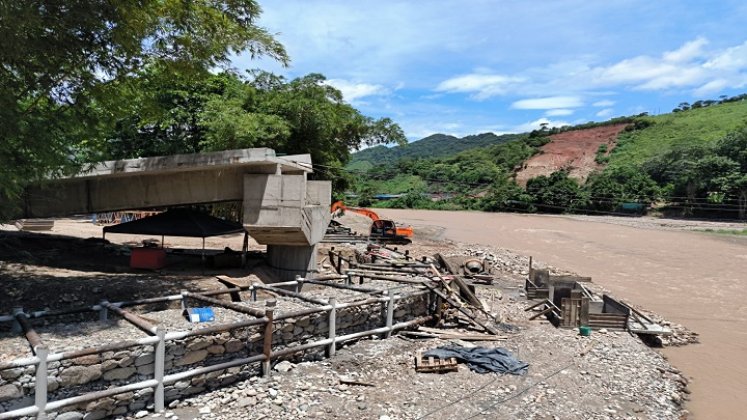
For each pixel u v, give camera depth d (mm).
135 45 12305
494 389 10789
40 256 17797
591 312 18406
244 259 19391
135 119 24047
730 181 70062
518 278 27031
